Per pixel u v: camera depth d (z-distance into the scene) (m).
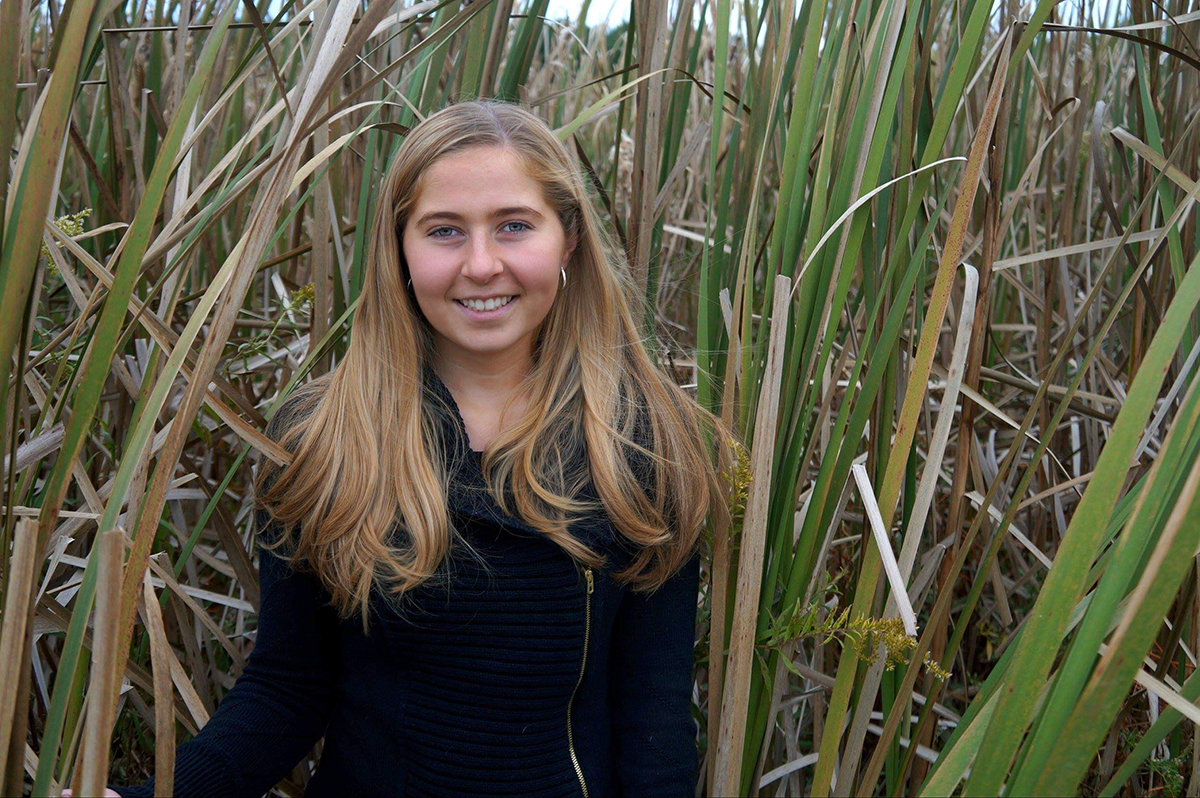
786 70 1.29
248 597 1.47
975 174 1.01
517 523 1.04
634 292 1.32
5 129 0.73
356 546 1.03
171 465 0.82
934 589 1.75
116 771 1.53
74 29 0.72
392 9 1.38
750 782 1.26
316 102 0.82
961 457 1.30
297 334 1.78
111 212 1.48
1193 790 1.22
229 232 1.71
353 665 1.08
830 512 1.19
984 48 1.79
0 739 0.75
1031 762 0.74
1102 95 2.02
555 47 2.73
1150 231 1.34
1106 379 1.64
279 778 1.09
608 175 2.33
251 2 0.85
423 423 1.08
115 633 0.71
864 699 1.17
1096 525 0.74
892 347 1.11
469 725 1.04
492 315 1.05
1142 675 0.86
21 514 1.02
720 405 1.31
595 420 1.11
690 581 1.18
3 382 0.75
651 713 1.12
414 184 1.04
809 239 1.13
